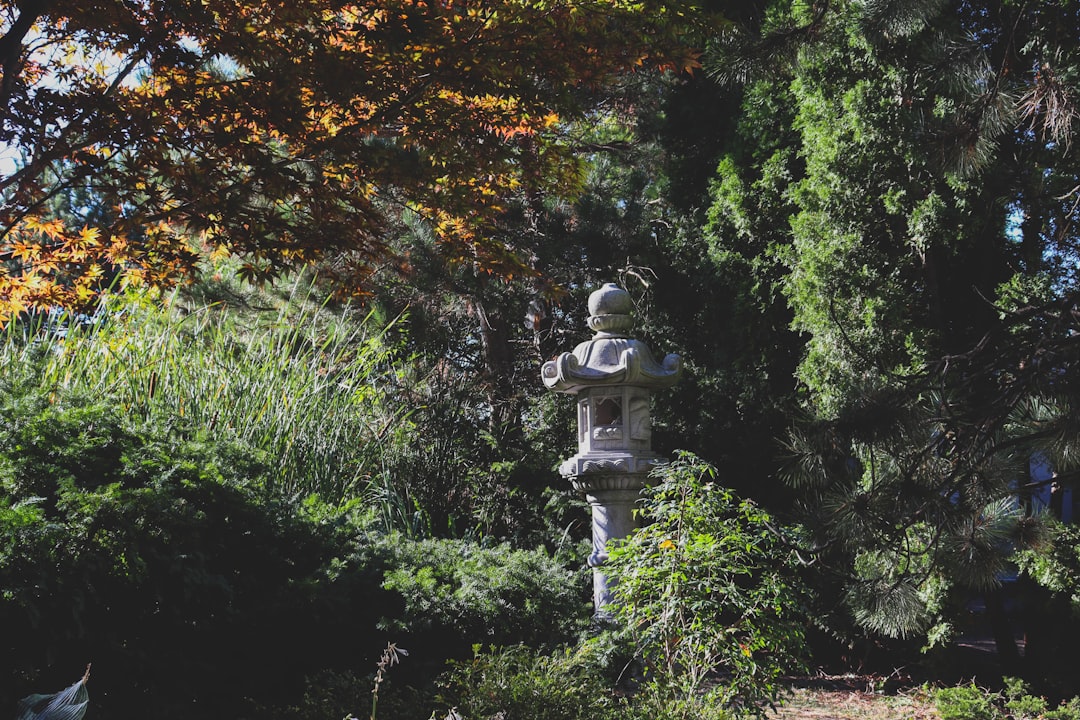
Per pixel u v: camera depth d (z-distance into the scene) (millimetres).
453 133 5398
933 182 7727
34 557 3916
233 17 4875
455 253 6348
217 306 10719
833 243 8227
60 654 4082
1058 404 4805
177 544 4348
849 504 5035
